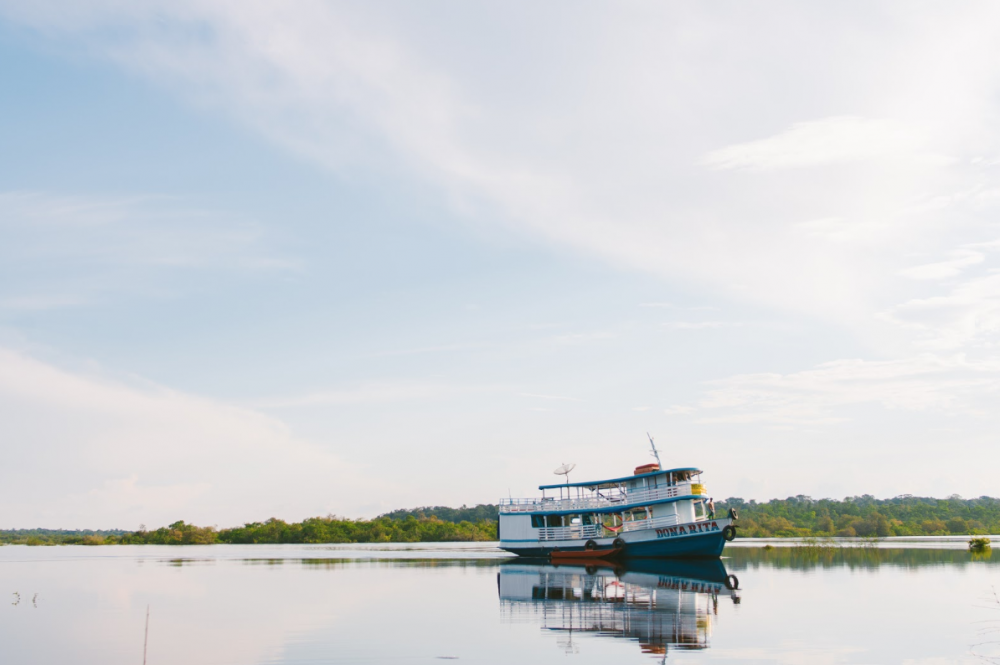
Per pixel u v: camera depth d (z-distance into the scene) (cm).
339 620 3284
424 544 16988
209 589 4847
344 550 12444
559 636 2781
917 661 2339
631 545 6681
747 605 3575
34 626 3241
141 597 4397
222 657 2511
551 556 7075
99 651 2650
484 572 5962
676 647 2548
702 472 6719
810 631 2838
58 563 8544
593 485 7088
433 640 2742
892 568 5859
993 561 6706
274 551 12300
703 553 6338
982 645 2578
